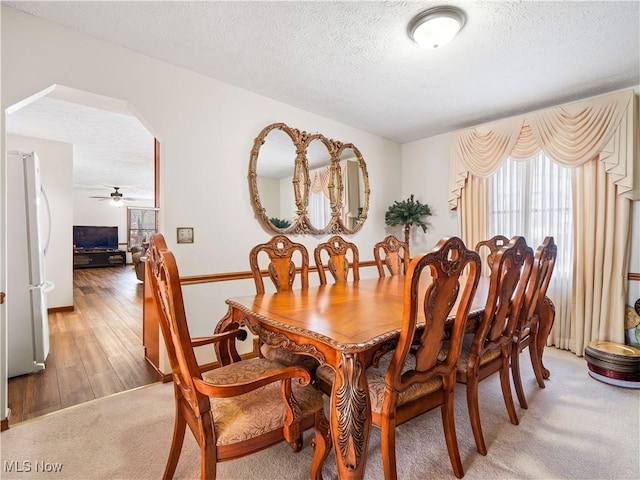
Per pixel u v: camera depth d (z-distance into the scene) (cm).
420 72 256
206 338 166
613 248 279
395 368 126
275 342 151
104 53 216
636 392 223
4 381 178
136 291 615
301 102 318
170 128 247
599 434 175
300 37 210
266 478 144
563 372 258
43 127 379
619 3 175
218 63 245
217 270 275
